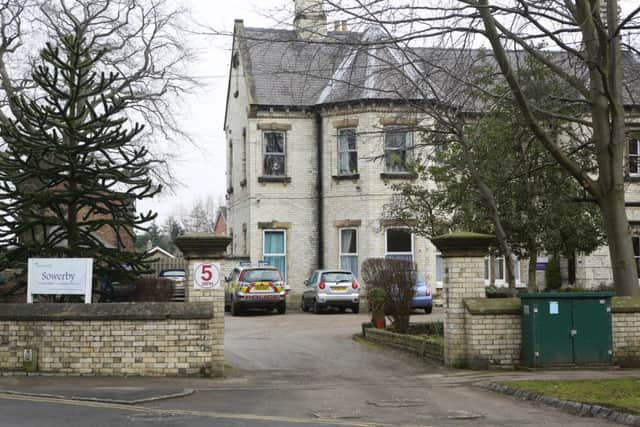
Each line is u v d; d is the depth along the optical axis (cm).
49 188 1592
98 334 1344
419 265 3141
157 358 1342
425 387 1238
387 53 1733
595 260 3081
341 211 3212
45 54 1552
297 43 1633
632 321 1425
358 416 966
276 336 2075
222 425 888
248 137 3294
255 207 3259
